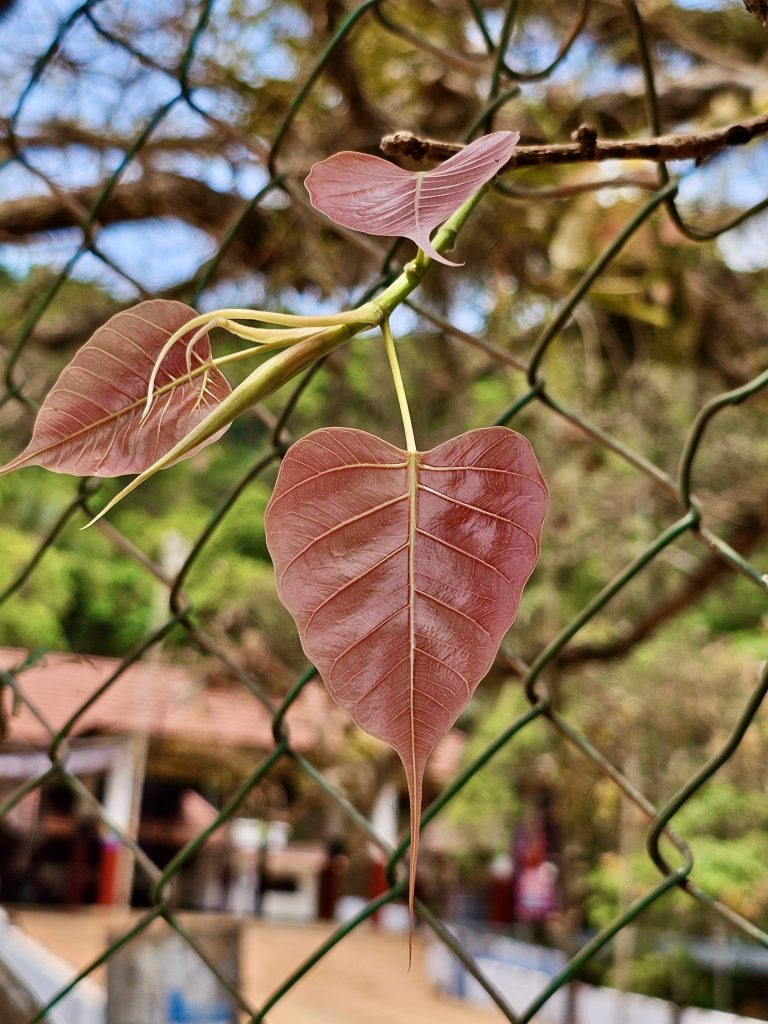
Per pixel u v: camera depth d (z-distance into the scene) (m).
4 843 10.05
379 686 0.30
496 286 1.99
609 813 4.14
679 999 6.36
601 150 0.45
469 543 0.31
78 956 7.58
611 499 2.85
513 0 0.74
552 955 8.68
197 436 0.29
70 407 0.35
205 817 11.57
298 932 11.35
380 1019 7.18
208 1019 2.09
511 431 0.31
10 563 5.04
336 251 1.86
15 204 1.80
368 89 1.74
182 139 1.75
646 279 1.75
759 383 0.60
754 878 4.48
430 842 9.76
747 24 1.69
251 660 3.24
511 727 0.66
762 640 4.18
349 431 0.31
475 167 0.30
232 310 0.31
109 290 1.93
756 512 2.31
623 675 3.93
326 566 0.30
